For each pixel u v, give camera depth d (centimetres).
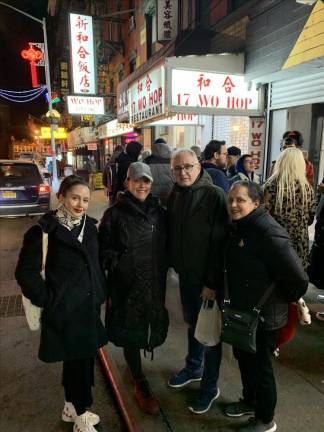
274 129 585
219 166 331
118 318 234
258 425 210
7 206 795
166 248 247
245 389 226
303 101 509
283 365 276
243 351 206
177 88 535
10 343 329
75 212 197
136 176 223
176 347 313
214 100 557
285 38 465
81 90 1433
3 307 405
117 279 229
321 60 418
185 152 224
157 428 221
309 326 333
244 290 191
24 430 226
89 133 2125
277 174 261
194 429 219
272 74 503
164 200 360
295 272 178
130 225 226
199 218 222
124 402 244
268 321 192
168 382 261
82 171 1780
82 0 2319
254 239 183
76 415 218
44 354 198
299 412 228
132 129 1322
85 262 199
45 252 192
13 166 816
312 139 529
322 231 311
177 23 918
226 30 691
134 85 777
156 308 237
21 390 265
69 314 196
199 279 230
